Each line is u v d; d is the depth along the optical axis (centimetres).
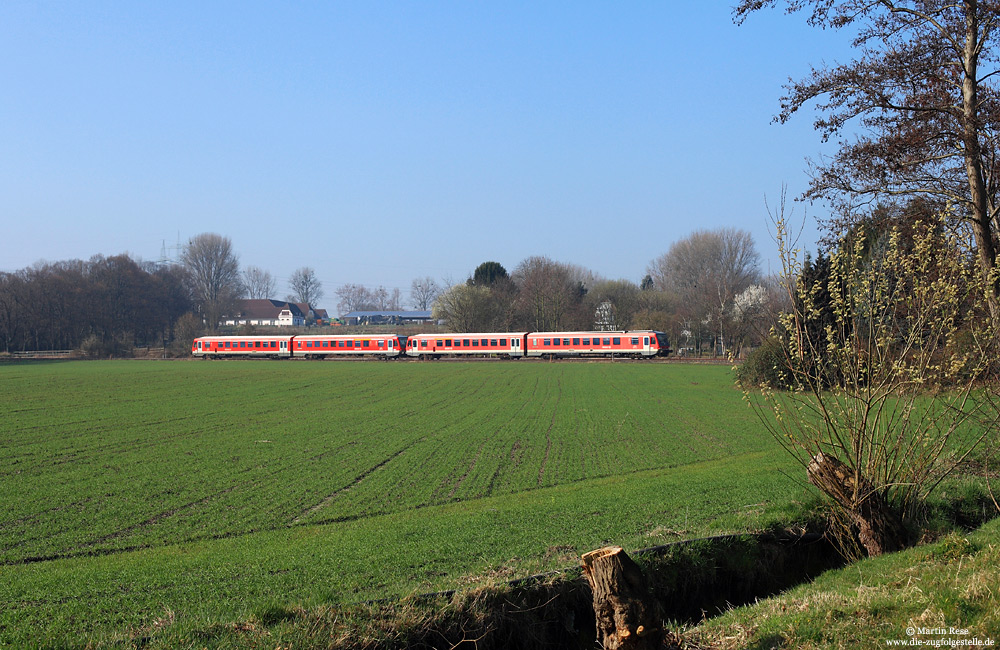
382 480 2288
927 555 1159
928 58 2178
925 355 1261
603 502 1783
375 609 1000
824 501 1495
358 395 5100
